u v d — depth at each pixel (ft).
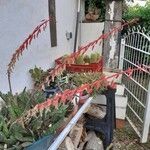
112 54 13.08
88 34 16.84
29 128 5.65
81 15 16.72
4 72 7.41
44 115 5.98
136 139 11.98
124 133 12.43
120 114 12.75
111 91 10.09
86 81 9.21
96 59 11.14
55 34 11.52
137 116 12.57
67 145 7.67
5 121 5.81
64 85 8.68
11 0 7.62
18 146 5.20
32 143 5.27
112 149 10.85
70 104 7.38
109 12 12.50
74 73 10.03
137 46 12.65
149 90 11.11
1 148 5.20
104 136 10.59
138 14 20.56
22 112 5.95
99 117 10.58
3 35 7.29
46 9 10.36
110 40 12.91
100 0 17.44
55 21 11.36
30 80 9.13
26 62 8.84
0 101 6.68
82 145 9.49
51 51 11.31
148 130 11.74
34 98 6.58
